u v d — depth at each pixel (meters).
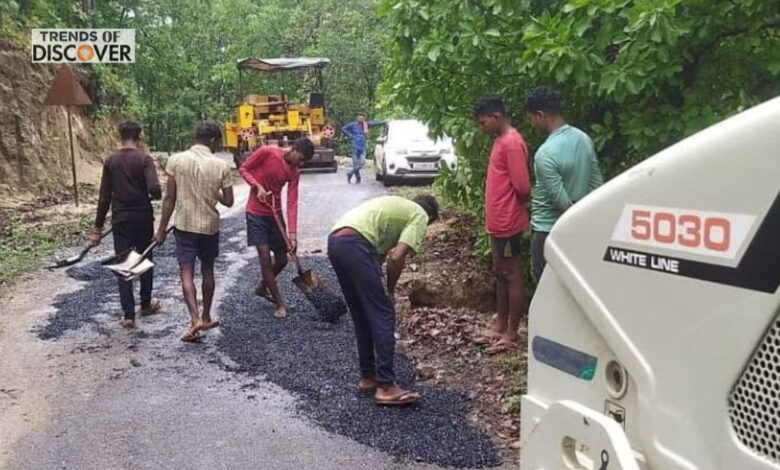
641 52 5.09
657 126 5.42
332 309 7.00
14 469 4.32
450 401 5.18
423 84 7.21
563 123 5.29
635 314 2.12
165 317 7.30
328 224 12.47
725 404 1.83
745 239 1.77
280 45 39.19
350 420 4.91
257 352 6.25
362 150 19.38
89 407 5.20
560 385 2.50
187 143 35.28
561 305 2.47
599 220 2.26
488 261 8.63
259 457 4.44
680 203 1.95
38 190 15.80
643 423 2.08
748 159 1.76
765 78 5.41
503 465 4.29
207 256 6.64
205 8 35.66
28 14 17.61
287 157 7.08
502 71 6.49
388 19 6.92
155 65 27.08
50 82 17.31
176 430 4.82
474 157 7.62
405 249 4.95
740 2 4.86
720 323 1.84
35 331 6.88
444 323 6.84
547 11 5.89
